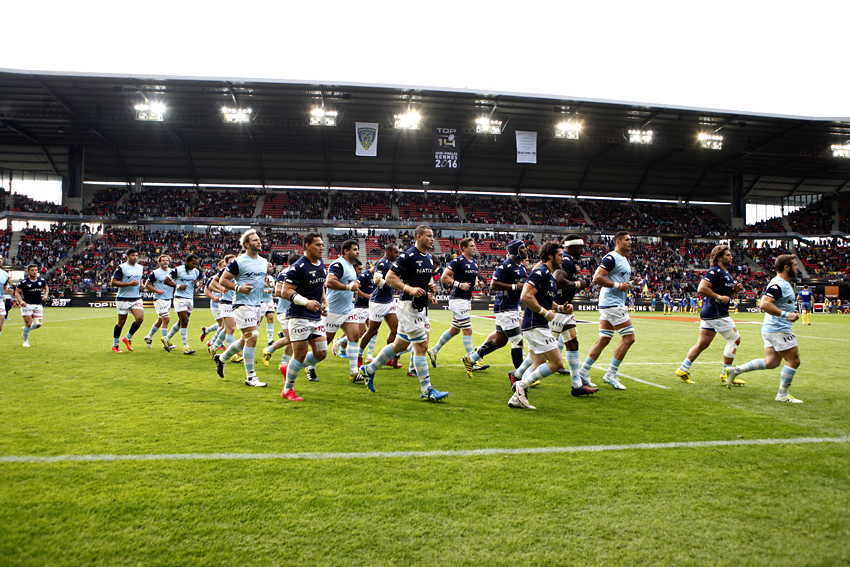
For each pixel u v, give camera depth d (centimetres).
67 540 231
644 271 4084
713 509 271
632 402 543
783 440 397
